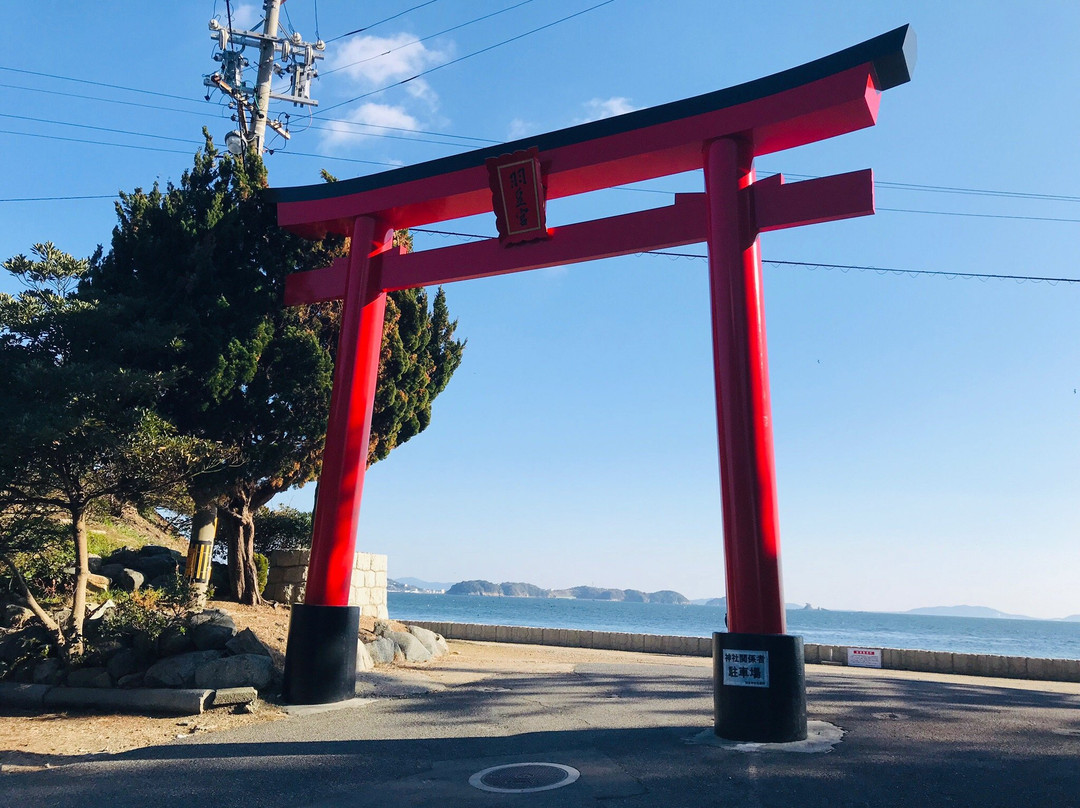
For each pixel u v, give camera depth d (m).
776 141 10.20
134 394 11.89
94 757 8.44
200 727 9.66
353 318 12.38
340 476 11.73
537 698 11.45
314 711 10.41
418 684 12.55
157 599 13.84
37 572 13.80
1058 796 6.19
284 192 13.61
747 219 9.83
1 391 11.35
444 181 12.23
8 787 7.18
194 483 13.93
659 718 9.82
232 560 16.55
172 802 6.60
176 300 14.44
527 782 6.83
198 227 14.82
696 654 22.52
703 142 10.30
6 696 11.20
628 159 10.82
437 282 12.45
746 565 8.70
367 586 19.02
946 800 6.10
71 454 11.23
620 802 6.17
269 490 16.72
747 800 6.14
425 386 18.59
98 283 14.55
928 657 19.88
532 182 11.41
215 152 16.34
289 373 15.11
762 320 9.53
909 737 8.35
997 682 17.19
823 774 6.85
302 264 16.19
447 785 6.84
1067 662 18.17
